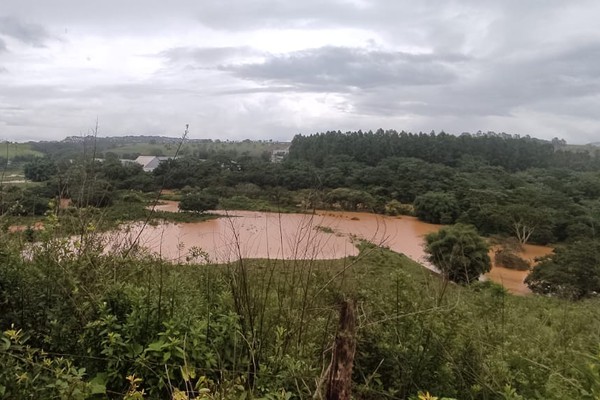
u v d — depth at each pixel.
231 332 2.89
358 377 2.84
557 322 5.21
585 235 32.31
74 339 2.73
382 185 45.16
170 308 2.92
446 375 2.77
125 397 2.16
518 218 35.88
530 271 22.50
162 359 2.57
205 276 3.71
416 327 3.00
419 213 40.62
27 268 3.07
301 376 2.44
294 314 3.19
